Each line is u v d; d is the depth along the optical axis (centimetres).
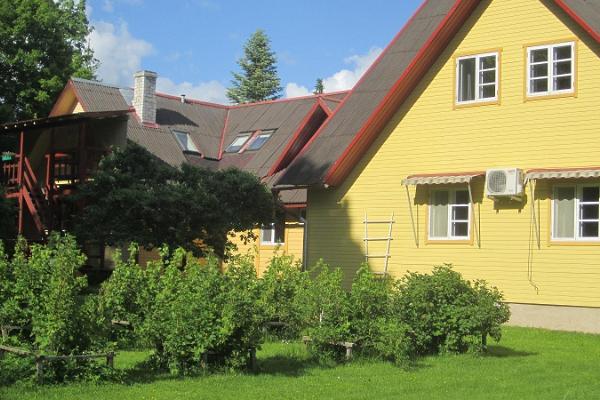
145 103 3372
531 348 1530
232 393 1005
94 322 1058
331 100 2988
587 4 2066
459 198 2084
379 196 2227
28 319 1087
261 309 1187
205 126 3606
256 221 2372
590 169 1811
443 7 2512
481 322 1352
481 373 1205
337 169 2255
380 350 1277
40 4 3791
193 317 1123
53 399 930
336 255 2295
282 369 1197
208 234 2236
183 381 1077
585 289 1833
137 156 2272
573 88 1892
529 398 1017
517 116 1978
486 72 2047
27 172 2645
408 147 2175
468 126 2064
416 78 2159
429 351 1388
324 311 1297
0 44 3697
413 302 1369
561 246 1875
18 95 3716
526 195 1941
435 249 2097
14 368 1008
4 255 1144
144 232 2153
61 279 1034
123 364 1166
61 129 2889
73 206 2603
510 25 2011
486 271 1994
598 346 1577
